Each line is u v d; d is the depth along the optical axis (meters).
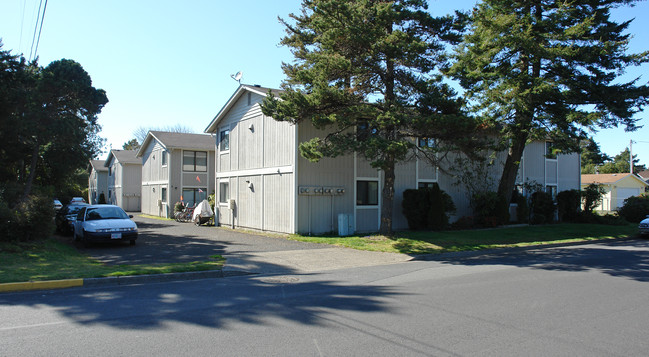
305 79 15.01
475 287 8.66
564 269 11.24
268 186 19.89
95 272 9.55
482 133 15.21
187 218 28.08
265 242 16.17
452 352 4.84
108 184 50.91
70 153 24.12
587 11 20.52
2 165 20.81
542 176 28.91
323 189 18.30
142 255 12.78
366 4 14.59
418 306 6.99
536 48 18.80
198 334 5.43
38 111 19.19
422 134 15.03
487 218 22.38
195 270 10.21
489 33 19.72
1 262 10.51
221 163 25.22
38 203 13.49
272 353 4.77
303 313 6.51
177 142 34.00
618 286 8.81
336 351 4.84
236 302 7.24
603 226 25.00
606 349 4.97
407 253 13.71
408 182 21.31
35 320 6.08
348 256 13.23
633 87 20.38
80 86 20.52
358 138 15.47
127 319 6.13
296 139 17.83
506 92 20.22
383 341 5.21
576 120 20.02
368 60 15.23
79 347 4.93
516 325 5.92
